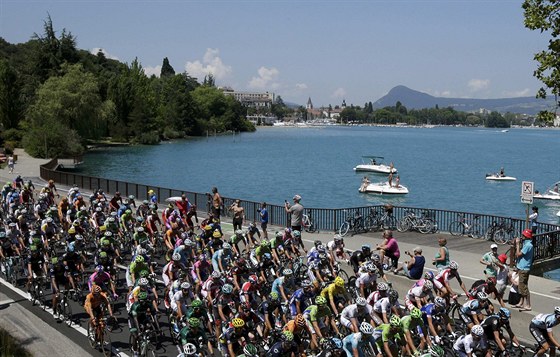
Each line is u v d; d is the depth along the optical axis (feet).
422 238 85.46
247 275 48.06
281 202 164.66
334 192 191.83
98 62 529.45
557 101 58.08
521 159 360.48
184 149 389.39
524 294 47.14
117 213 73.05
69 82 295.89
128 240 69.36
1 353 38.58
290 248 56.13
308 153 380.99
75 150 268.00
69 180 143.33
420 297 40.47
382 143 549.95
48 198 90.22
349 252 70.13
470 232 89.35
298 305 39.27
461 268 63.21
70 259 48.65
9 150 253.85
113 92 395.96
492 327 35.81
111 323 44.65
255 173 248.32
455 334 37.09
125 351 40.06
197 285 45.01
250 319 36.88
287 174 245.86
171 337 42.27
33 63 368.48
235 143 488.85
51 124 264.11
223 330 36.91
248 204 99.30
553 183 229.25
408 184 219.61
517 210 162.30
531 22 57.11
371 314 36.60
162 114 501.15
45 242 58.49
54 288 46.60
